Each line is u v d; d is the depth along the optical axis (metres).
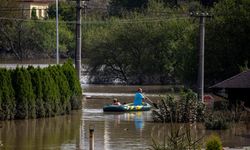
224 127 69.06
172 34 130.12
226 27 107.00
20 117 75.50
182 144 48.88
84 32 151.62
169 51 128.00
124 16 146.50
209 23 107.88
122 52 131.50
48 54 159.88
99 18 163.88
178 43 124.31
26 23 157.38
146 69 130.50
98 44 132.25
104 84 130.00
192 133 66.12
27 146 59.00
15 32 156.12
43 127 70.12
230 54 106.44
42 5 182.50
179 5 153.62
